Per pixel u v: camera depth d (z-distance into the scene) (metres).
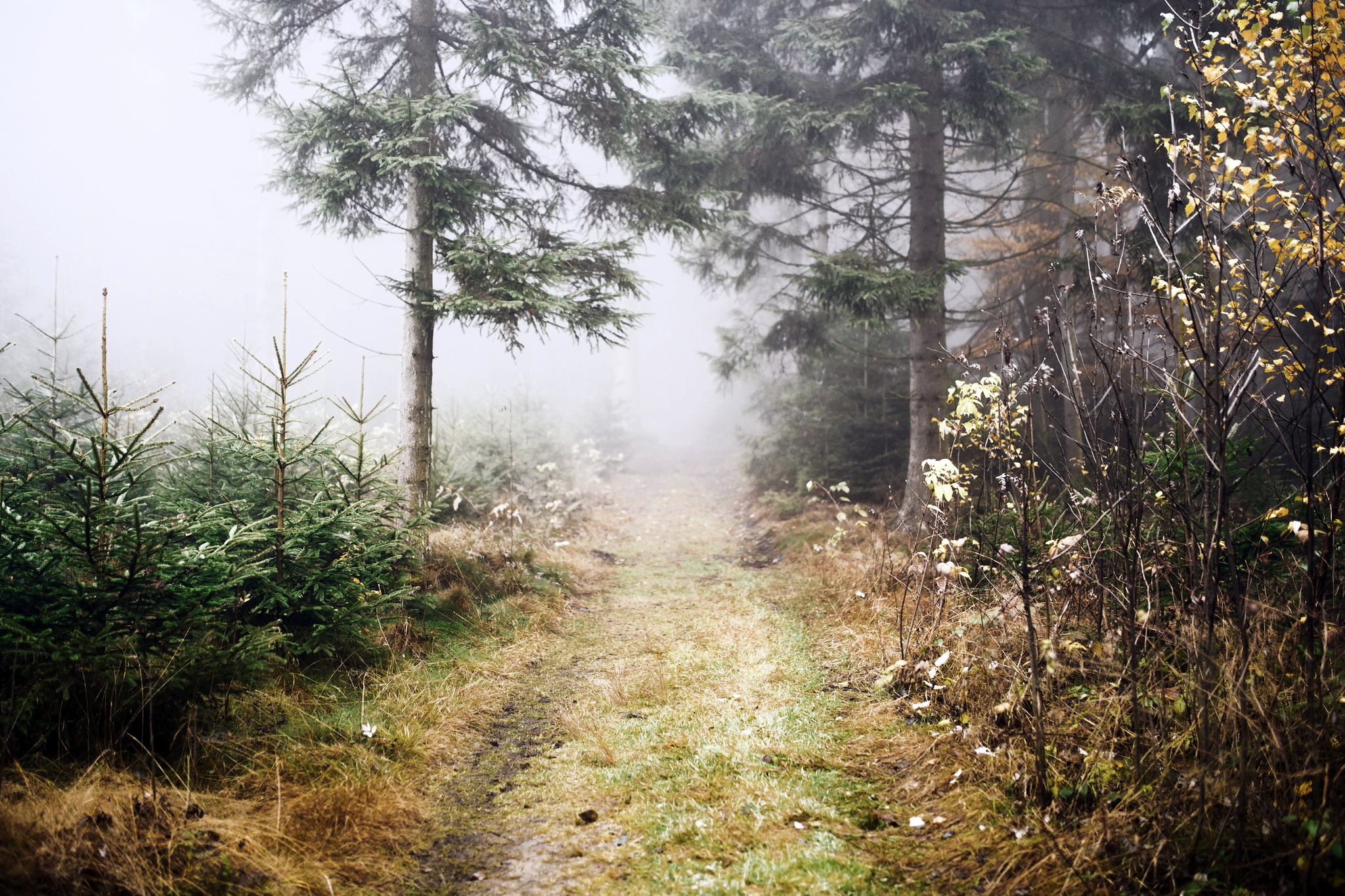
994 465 5.45
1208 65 3.36
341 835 2.90
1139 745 3.00
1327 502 3.20
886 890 2.55
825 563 7.99
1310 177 3.17
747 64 8.80
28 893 2.20
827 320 10.14
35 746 2.89
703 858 2.80
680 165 8.46
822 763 3.58
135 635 3.17
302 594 4.14
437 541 6.97
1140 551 3.68
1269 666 3.05
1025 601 3.10
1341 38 2.95
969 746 3.45
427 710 4.18
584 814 3.16
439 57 7.22
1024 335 10.40
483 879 2.74
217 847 2.65
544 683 5.03
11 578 3.10
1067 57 9.00
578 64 6.64
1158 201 7.20
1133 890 2.37
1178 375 3.27
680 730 4.09
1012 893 2.45
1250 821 2.46
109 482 3.51
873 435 11.12
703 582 8.29
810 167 9.84
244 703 3.68
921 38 8.19
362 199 6.86
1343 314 3.24
